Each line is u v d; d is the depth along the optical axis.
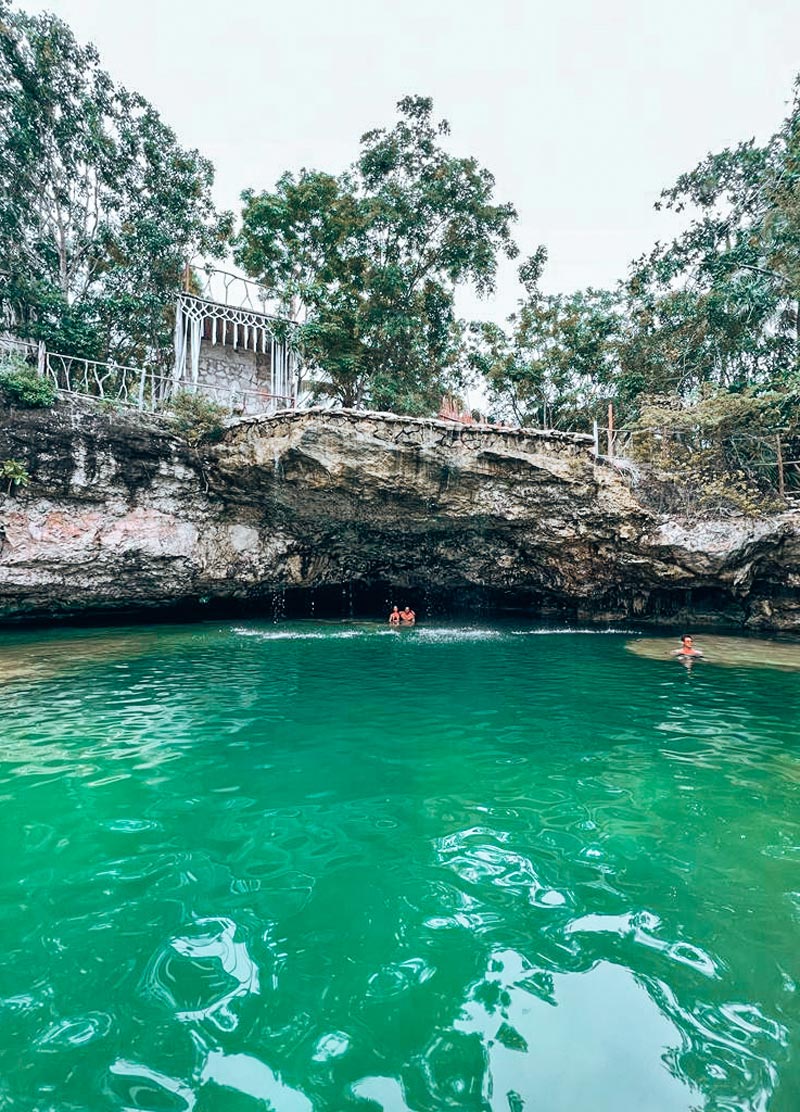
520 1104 2.01
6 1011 2.39
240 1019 2.39
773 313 18.28
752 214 19.30
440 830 4.09
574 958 2.79
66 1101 2.00
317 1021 2.39
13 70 17.19
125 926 2.98
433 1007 2.47
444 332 22.86
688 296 20.59
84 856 3.67
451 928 3.01
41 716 6.81
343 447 13.83
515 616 20.48
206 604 18.38
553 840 3.96
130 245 19.72
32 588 13.70
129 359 21.28
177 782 4.86
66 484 13.59
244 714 7.01
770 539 14.83
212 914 3.09
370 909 3.16
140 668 9.76
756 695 8.36
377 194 20.98
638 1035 2.33
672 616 17.69
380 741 6.05
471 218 21.34
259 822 4.17
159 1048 2.24
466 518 15.62
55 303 17.02
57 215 18.95
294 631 15.20
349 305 21.19
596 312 24.86
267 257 21.67
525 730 6.52
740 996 2.54
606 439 17.94
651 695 8.32
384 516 15.95
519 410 25.67
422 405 19.73
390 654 11.71
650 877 3.51
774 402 14.82
